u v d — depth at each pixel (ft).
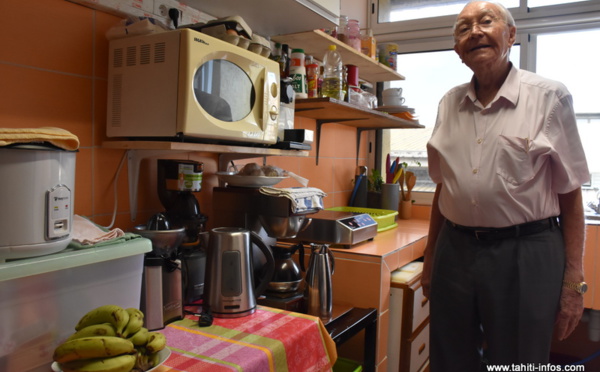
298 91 6.22
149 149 4.48
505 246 4.60
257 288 4.64
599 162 8.80
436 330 5.17
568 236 4.72
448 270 5.03
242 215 5.33
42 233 2.93
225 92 4.41
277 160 7.30
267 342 3.67
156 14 4.86
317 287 5.08
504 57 4.68
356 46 7.78
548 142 4.42
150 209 5.08
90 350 2.70
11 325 2.83
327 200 8.85
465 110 5.01
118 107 4.36
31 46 3.95
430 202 10.03
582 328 9.03
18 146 2.78
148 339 3.01
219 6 5.25
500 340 4.68
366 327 5.64
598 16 8.46
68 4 4.20
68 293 3.11
